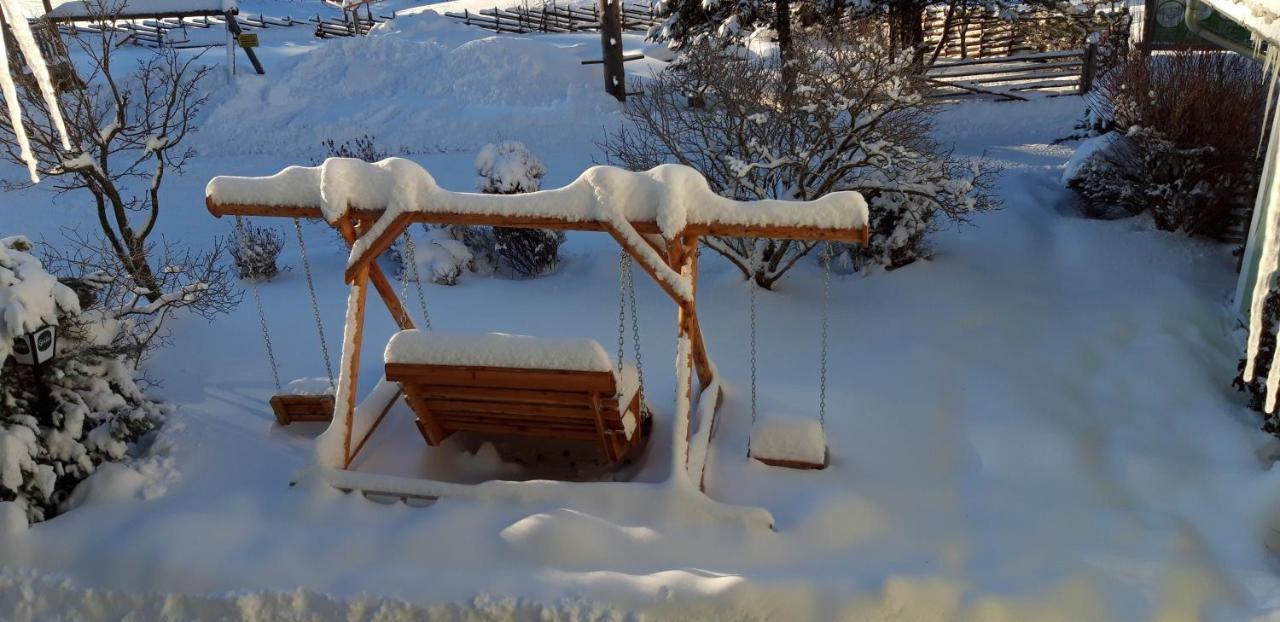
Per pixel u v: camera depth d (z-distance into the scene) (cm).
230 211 566
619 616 448
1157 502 564
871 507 523
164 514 525
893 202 898
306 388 628
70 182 1430
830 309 844
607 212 512
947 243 983
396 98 1959
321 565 486
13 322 524
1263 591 477
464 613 455
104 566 494
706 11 1683
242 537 507
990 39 2092
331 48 2081
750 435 579
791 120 845
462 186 1430
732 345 763
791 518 511
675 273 521
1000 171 1243
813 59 872
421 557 488
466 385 534
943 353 741
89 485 559
